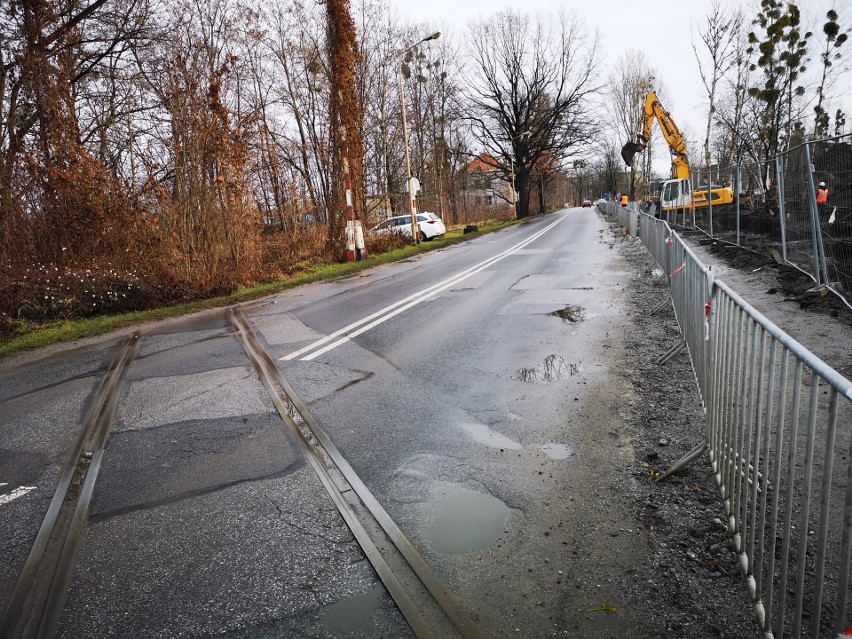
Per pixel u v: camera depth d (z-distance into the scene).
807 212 9.13
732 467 3.03
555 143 55.38
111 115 19.41
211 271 14.70
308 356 7.21
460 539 3.17
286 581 2.88
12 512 3.68
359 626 2.54
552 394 5.34
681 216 26.61
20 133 15.10
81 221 13.99
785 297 8.09
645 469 3.81
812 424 1.96
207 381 6.37
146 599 2.79
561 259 16.52
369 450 4.36
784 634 2.34
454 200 52.38
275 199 20.38
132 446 4.65
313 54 26.34
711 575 2.75
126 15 19.28
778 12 19.17
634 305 9.11
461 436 4.54
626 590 2.69
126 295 12.31
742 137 24.11
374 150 34.94
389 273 16.27
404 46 35.03
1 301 11.12
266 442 4.60
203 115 15.45
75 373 7.14
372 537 3.22
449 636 2.45
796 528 3.05
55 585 2.93
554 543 3.09
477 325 8.47
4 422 5.43
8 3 14.66
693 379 5.44
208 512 3.57
